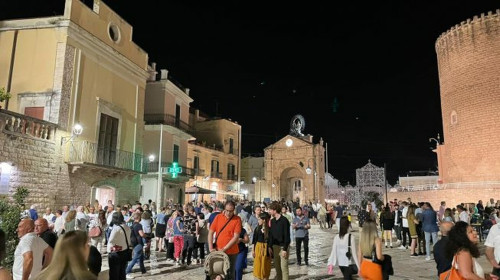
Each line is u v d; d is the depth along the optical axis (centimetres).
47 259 547
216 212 1196
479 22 3709
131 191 2286
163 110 3072
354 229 2625
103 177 2042
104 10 2094
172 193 3244
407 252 1527
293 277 1054
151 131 3031
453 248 500
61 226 1287
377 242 652
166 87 3109
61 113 1778
